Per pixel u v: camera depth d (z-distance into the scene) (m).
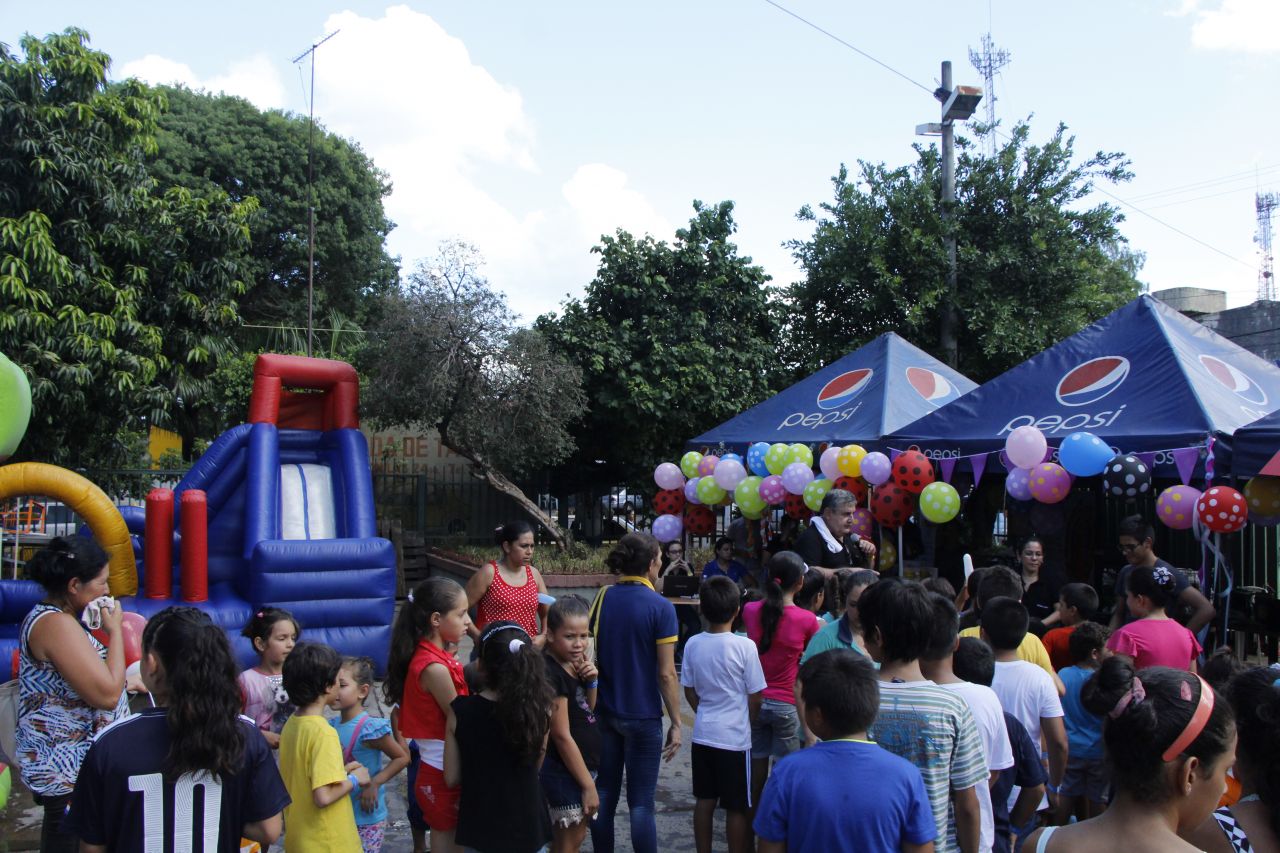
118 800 2.52
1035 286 16.45
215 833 2.60
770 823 2.68
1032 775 3.63
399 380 13.66
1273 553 10.44
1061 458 7.23
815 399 11.14
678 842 5.32
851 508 6.89
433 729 3.95
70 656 3.41
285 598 8.58
